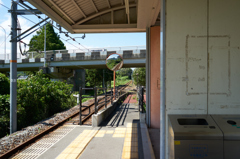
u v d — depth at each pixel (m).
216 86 2.48
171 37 2.53
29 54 27.97
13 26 7.21
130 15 6.46
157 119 6.02
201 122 2.41
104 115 7.31
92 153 3.95
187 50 2.51
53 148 4.30
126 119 7.34
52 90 11.50
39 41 41.81
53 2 4.72
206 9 2.50
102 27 6.51
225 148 1.99
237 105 2.46
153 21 5.68
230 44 2.48
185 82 2.52
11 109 6.99
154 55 5.99
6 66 29.77
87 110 10.16
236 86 2.46
